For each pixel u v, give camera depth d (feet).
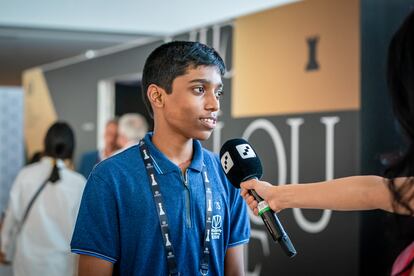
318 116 10.27
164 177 4.75
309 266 10.37
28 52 19.16
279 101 11.16
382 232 9.59
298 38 10.70
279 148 11.12
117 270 4.83
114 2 18.35
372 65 9.63
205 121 4.64
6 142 25.11
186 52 4.61
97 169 4.75
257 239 11.63
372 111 9.62
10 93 25.14
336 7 9.89
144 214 4.64
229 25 12.53
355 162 9.53
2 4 17.95
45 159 10.13
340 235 9.78
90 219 4.62
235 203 5.24
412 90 3.10
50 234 9.71
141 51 15.57
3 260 10.48
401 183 3.43
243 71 12.09
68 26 18.31
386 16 9.69
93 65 17.24
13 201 9.91
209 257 4.83
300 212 10.58
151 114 5.15
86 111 17.43
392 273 3.67
